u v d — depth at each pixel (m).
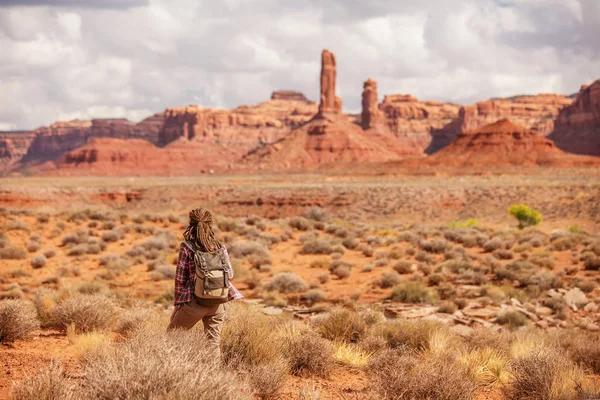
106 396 3.90
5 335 7.95
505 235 36.97
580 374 6.83
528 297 18.09
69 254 26.58
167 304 15.98
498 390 7.10
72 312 9.19
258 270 24.58
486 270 23.70
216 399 4.00
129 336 8.01
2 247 26.28
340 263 24.48
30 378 4.40
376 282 20.77
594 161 174.25
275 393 5.83
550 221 68.69
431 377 5.63
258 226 38.62
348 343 9.31
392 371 5.84
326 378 7.05
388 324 10.39
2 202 82.81
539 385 6.53
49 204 88.38
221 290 5.64
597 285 19.88
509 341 10.73
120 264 23.66
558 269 23.56
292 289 19.70
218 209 95.88
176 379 3.99
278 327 9.34
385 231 38.91
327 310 15.29
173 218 39.88
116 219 38.22
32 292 18.36
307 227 39.03
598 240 30.41
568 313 16.23
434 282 21.27
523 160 179.75
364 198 90.62
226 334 6.57
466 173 161.62
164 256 26.56
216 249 5.74
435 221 76.44
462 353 8.55
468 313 15.77
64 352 7.45
